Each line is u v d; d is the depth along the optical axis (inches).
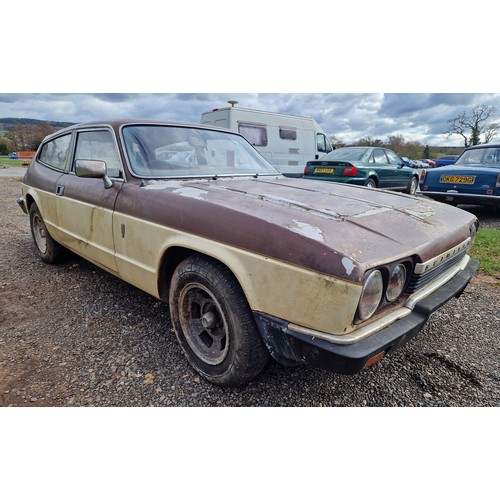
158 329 114.1
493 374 95.0
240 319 77.7
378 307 69.1
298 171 497.4
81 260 180.7
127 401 84.0
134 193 101.7
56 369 94.6
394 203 98.3
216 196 89.3
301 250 66.1
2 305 130.0
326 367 65.8
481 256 186.7
